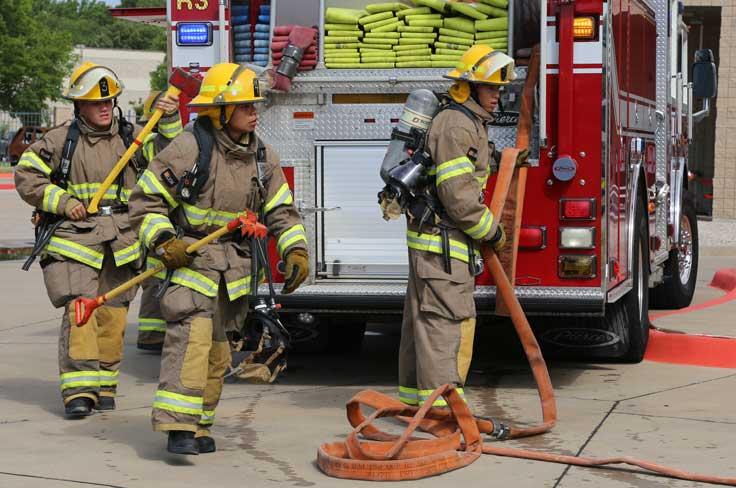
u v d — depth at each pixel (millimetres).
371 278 8883
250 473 6246
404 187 7012
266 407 8047
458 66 7129
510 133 8523
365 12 8781
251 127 6438
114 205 7898
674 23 12672
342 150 8859
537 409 7938
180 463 6461
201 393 6375
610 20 8242
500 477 6137
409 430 6258
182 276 6391
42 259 7844
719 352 9680
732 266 18375
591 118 8156
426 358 7016
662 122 11391
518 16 8578
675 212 12602
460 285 7043
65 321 7719
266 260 6527
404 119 7164
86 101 7777
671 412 7789
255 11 9211
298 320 9422
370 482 6066
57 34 83375
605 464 6320
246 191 6535
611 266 8461
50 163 7820
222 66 6422
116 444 6938
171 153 6395
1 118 77875
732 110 26344
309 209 8875
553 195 8250
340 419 7637
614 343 9352
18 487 5949
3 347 10719
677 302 13305
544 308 8289
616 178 8625
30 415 7797
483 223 6977
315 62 8812
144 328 8875
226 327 6727
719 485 5969
